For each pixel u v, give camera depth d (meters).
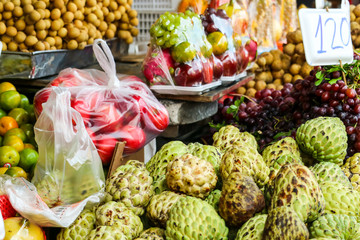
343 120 1.96
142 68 2.12
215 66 2.15
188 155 1.54
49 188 1.49
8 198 1.43
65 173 1.48
